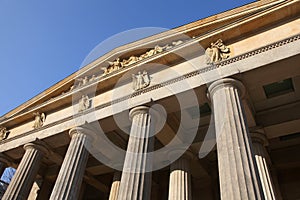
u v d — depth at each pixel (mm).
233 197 14406
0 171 34344
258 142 25453
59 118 32188
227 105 19062
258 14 21734
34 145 31109
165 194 37406
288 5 20656
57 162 37219
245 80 20953
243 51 21969
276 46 20156
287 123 25094
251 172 15359
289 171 31094
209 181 35156
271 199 21453
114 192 32594
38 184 39969
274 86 24422
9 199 26719
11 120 37156
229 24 22969
